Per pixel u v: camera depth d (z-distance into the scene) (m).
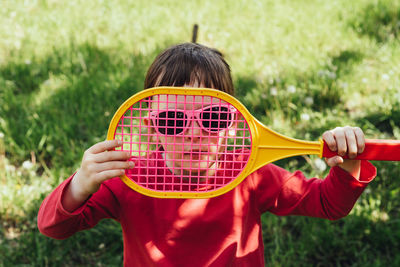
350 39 5.16
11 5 6.24
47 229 1.43
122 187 1.56
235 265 1.56
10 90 3.86
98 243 2.62
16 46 4.92
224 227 1.54
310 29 5.52
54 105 3.73
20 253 2.50
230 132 1.55
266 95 3.86
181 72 1.55
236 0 6.74
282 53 4.89
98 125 3.51
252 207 1.61
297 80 4.19
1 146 3.24
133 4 6.52
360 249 2.59
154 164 1.60
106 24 5.73
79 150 3.12
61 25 5.59
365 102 3.86
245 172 1.37
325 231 2.61
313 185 1.60
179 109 1.41
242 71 4.39
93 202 1.53
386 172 2.97
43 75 4.30
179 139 1.49
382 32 5.30
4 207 2.75
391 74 4.21
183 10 6.31
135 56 4.71
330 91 3.91
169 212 1.53
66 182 1.38
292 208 1.61
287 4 6.60
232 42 5.21
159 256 1.53
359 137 1.37
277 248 2.52
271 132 1.37
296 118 3.61
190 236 1.53
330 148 1.37
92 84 4.02
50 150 3.17
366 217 2.66
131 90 3.95
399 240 2.58
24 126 3.43
